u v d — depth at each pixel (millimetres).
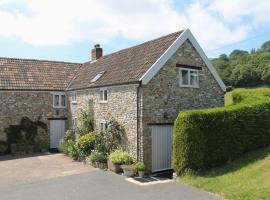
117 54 26531
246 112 17859
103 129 22844
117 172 18859
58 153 27156
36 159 24203
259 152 17016
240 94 21219
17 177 18406
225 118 17188
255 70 60469
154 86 19406
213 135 16828
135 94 19312
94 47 31203
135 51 23938
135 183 16328
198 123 16375
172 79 20312
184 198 12992
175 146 16734
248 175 14094
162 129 19734
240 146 17547
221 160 17109
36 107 28703
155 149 19344
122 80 20422
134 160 19266
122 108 20547
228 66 67562
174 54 20469
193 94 21422
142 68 20078
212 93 22594
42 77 30328
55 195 14508
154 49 21594
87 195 14320
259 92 20875
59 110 29703
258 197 11508
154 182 16438
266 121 18547
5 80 28156
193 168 16281
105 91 22875
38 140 28641
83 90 26156
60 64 33031
